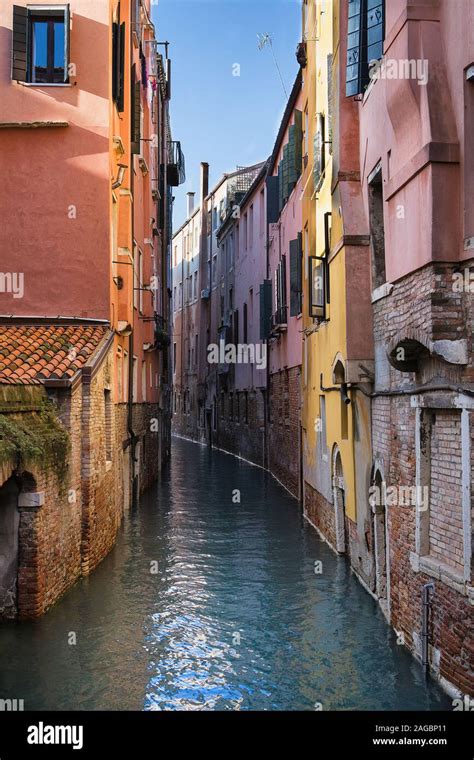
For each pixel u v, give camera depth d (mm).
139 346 20062
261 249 29344
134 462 19500
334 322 12414
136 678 7996
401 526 8781
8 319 14289
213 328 43875
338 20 11672
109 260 14492
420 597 7941
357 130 11328
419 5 7715
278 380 25641
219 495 22438
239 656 8609
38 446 9352
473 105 7223
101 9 14523
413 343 7859
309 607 10438
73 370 11602
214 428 43531
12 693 7578
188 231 53594
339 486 13508
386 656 8445
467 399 6699
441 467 7562
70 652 8656
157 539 15469
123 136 16250
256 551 14242
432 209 7316
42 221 14430
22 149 14430
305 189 17672
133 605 10547
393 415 9234
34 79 14500
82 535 11945
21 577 9445
